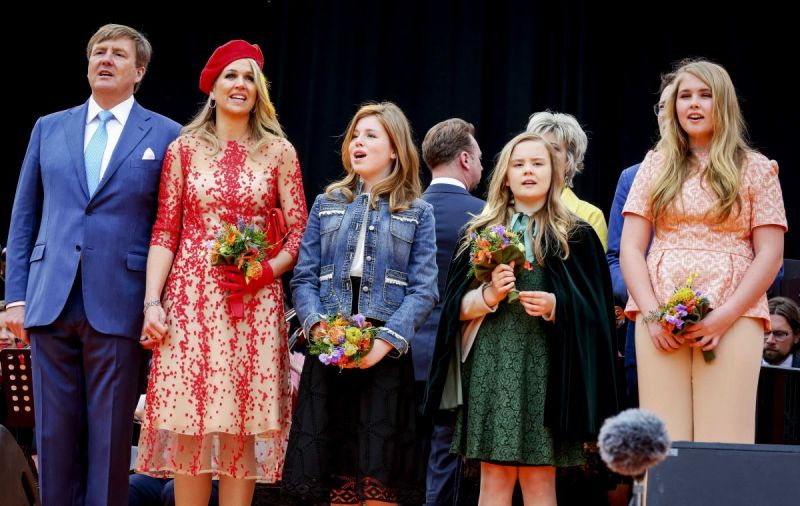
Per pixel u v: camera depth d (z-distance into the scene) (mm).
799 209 9117
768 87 9211
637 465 2830
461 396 5223
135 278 5480
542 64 9320
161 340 5270
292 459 5008
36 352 5441
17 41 9602
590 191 9109
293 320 7867
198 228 5410
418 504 5016
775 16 9211
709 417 4980
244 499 5387
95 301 5363
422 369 6250
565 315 5098
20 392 6449
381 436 4980
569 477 5645
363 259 5207
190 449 5277
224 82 5496
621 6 9289
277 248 5453
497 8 9367
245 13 9750
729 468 3969
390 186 5359
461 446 5195
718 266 5078
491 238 5043
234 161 5473
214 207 5395
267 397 5254
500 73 9352
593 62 9195
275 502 6191
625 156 9234
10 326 5523
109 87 5617
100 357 5375
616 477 5598
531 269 5242
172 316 5285
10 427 6508
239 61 5543
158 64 9742
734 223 5133
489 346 5188
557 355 5055
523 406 5086
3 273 8008
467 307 5195
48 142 5645
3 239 9570
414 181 5445
